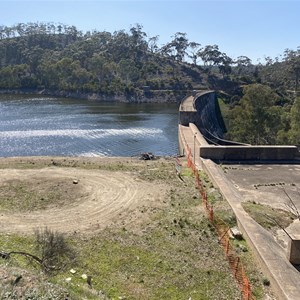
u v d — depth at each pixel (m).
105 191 21.70
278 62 141.75
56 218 18.11
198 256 14.62
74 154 43.41
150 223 17.45
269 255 13.75
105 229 16.91
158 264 14.11
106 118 71.94
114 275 13.40
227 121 87.00
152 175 24.70
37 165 27.05
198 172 25.00
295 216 17.55
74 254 13.88
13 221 17.69
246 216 17.19
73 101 102.25
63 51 148.50
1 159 29.16
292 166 25.88
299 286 11.98
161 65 141.62
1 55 147.50
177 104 104.56
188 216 17.94
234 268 13.76
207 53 135.75
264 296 12.23
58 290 10.19
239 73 144.38
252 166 25.83
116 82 117.69
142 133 56.81
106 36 167.88
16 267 11.53
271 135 54.59
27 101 98.62
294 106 49.53
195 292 12.52
